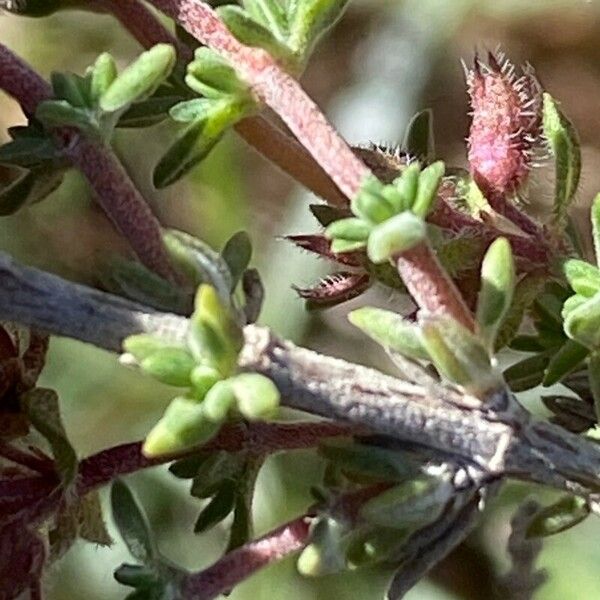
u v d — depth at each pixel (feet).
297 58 0.26
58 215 0.54
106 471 0.26
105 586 0.51
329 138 0.25
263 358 0.24
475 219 0.27
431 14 0.61
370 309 0.25
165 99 0.28
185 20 0.26
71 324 0.24
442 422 0.24
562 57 0.60
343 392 0.24
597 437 0.25
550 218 0.27
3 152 0.26
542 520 0.28
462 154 0.60
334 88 0.63
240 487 0.27
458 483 0.25
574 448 0.25
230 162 0.56
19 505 0.25
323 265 0.55
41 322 0.24
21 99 0.26
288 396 0.24
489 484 0.25
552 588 0.49
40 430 0.25
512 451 0.25
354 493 0.26
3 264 0.24
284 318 0.54
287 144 0.28
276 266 0.55
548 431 0.25
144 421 0.55
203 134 0.26
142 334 0.24
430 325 0.24
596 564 0.49
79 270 0.54
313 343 0.54
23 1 0.28
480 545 0.49
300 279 0.55
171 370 0.23
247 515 0.27
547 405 0.28
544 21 0.59
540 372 0.28
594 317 0.25
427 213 0.25
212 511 0.27
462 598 0.51
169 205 0.57
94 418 0.55
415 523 0.25
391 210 0.24
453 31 0.60
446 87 0.61
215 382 0.23
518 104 0.27
